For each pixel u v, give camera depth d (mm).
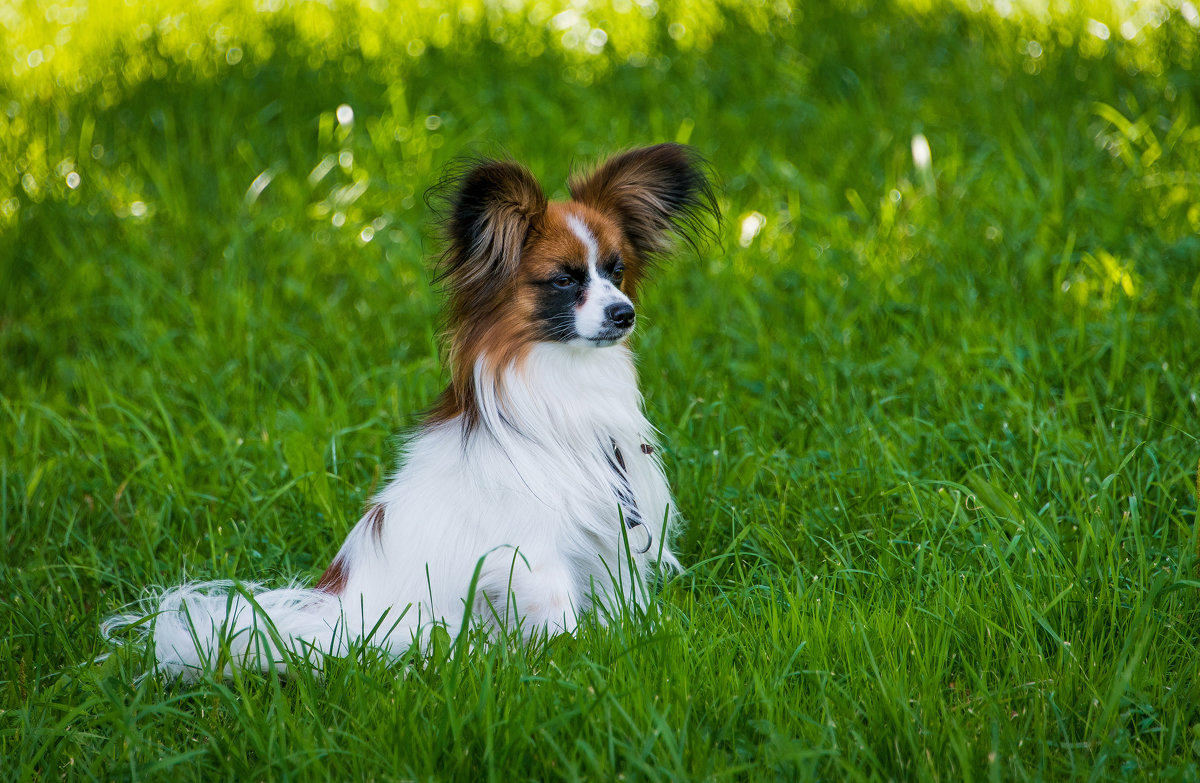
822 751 2994
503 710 3363
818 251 7105
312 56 10258
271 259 7477
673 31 10336
